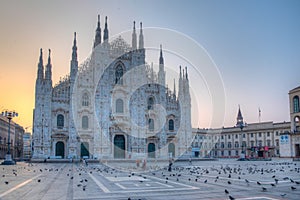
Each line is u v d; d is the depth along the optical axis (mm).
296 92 112562
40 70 81812
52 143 80750
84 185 23719
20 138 186000
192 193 19891
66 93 83875
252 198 17797
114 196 18719
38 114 80062
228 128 151375
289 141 110000
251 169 43812
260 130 135375
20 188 22625
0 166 57062
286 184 24891
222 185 24156
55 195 19172
